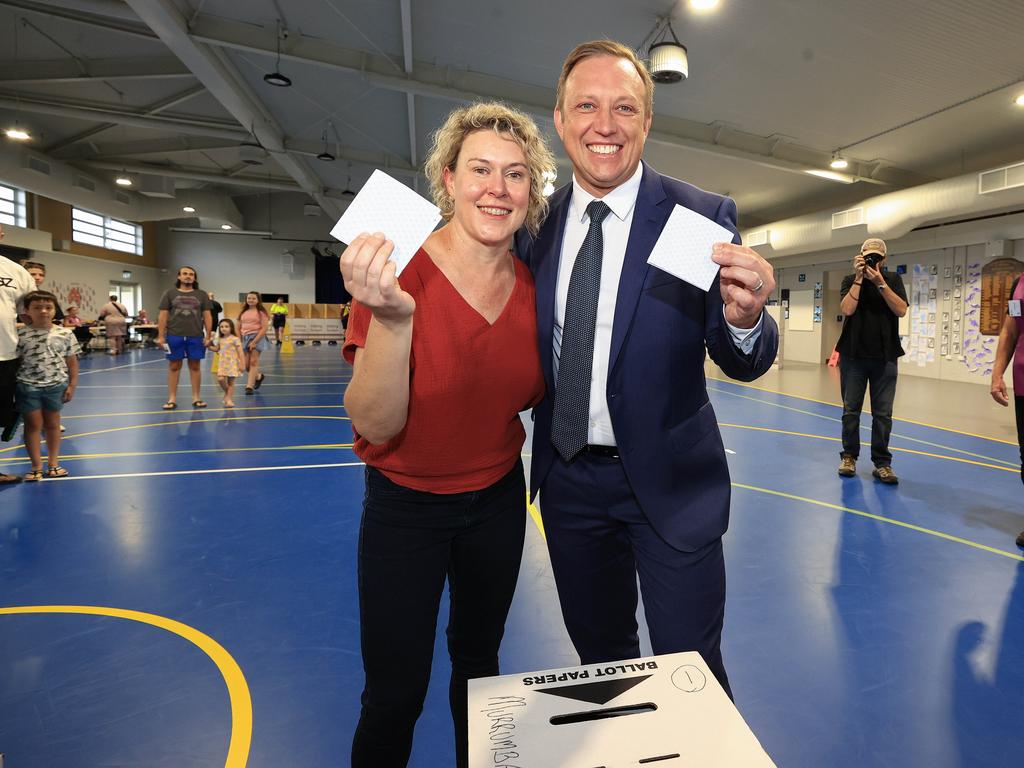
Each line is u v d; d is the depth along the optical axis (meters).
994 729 1.77
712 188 12.59
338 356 16.98
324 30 7.23
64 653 2.13
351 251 0.86
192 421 6.62
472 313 1.18
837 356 4.58
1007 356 3.30
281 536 3.27
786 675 2.04
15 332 4.02
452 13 6.37
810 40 6.10
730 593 2.62
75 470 4.60
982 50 6.12
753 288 1.03
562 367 1.31
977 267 10.99
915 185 10.96
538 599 2.57
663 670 0.81
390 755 1.31
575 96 1.25
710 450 1.36
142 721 1.79
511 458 1.34
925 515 3.62
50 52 9.84
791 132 8.91
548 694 0.77
